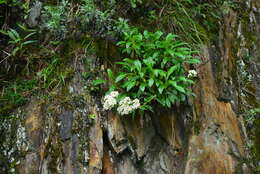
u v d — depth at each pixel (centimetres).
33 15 336
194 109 329
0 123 298
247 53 414
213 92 347
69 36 324
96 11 316
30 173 279
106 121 296
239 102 379
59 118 290
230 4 423
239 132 349
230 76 381
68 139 283
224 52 386
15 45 326
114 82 304
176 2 369
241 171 323
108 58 320
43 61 318
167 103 296
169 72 292
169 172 319
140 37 309
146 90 304
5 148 289
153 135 320
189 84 320
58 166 276
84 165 277
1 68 324
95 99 299
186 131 327
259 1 465
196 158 317
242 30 423
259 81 409
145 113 315
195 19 381
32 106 300
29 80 310
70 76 306
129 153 307
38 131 291
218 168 316
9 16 339
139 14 356
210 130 329
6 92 309
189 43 352
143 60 296
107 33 326
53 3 339
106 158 297
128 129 305
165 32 353
